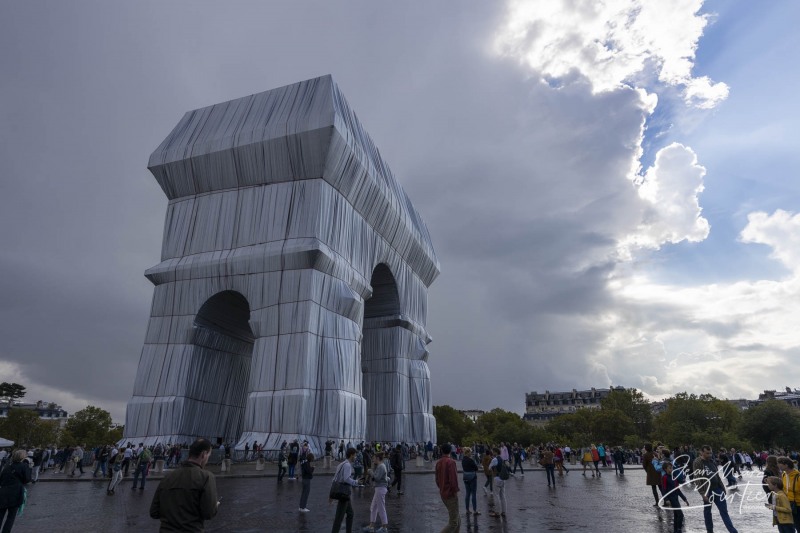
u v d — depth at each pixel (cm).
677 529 1076
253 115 4044
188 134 4225
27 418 9619
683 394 10838
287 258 3516
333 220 3797
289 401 3200
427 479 2561
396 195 4969
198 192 4100
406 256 5388
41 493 1870
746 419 8731
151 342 3822
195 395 3709
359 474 2003
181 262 3897
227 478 2339
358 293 4106
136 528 1120
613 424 10581
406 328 5272
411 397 5122
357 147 3969
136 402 3662
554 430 11994
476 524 1148
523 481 2606
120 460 1853
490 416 13100
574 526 1123
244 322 4256
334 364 3438
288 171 3766
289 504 1476
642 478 2973
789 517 809
